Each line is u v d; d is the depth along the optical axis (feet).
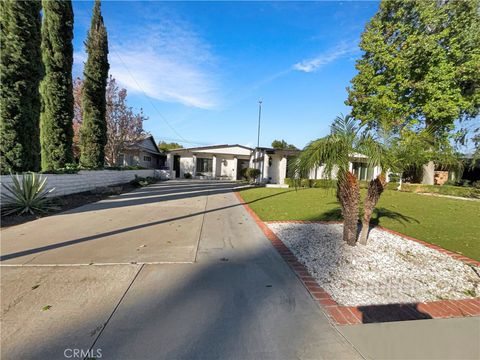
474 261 12.60
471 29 41.91
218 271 10.69
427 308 8.33
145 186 49.16
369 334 6.86
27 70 23.76
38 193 22.02
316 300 8.57
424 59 44.45
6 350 5.90
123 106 58.90
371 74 50.98
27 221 18.61
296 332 6.85
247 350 6.13
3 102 22.72
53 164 33.22
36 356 5.76
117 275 9.98
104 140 43.68
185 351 6.04
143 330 6.73
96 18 41.55
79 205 26.18
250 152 82.89
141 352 5.96
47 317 7.16
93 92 41.70
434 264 12.05
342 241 15.02
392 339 6.68
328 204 30.35
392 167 13.21
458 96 42.16
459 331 7.11
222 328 6.92
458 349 6.33
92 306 7.77
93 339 6.35
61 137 33.58
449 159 15.70
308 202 32.01
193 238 15.40
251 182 64.95
